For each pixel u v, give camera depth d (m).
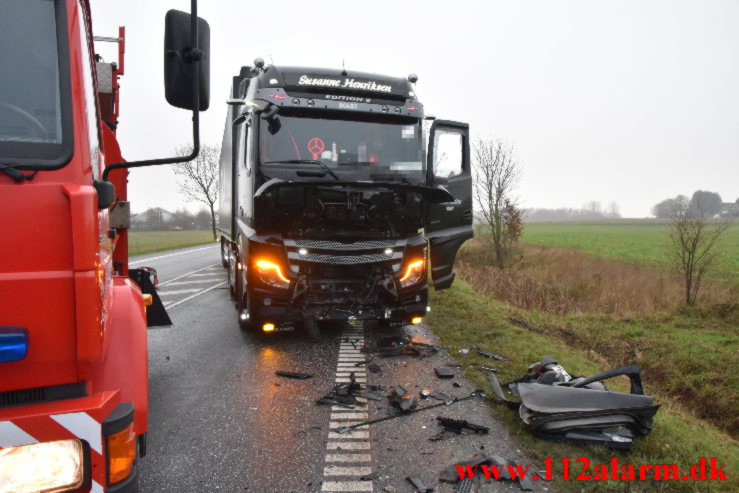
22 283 1.84
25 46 2.00
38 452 1.94
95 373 2.05
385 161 6.43
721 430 7.03
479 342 6.70
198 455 3.56
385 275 6.17
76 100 2.04
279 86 6.20
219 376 5.29
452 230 7.05
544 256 24.41
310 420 4.19
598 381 4.41
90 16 2.72
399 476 3.30
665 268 21.19
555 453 3.60
